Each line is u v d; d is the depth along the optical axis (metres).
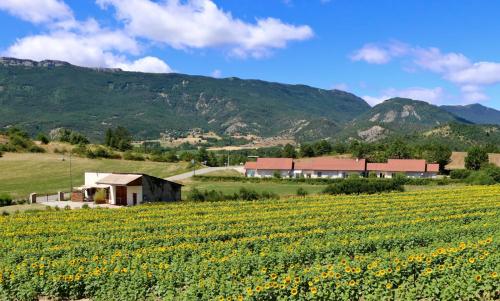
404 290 20.02
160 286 21.14
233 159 177.50
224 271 23.48
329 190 77.56
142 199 69.19
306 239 33.44
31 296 21.88
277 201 61.50
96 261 26.05
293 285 19.67
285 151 182.25
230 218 46.03
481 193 66.44
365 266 21.81
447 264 21.05
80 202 71.19
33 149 137.50
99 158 139.38
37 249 32.19
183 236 35.84
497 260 21.64
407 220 42.06
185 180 110.31
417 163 126.38
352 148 172.38
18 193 80.06
